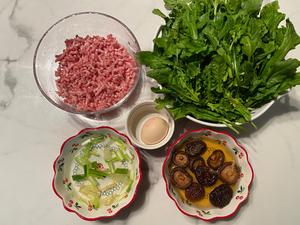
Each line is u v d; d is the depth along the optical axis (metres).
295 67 0.34
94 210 0.38
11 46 0.44
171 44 0.35
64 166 0.39
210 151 0.38
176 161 0.37
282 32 0.36
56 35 0.43
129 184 0.39
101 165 0.40
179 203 0.36
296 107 0.40
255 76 0.35
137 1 0.44
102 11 0.44
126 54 0.41
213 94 0.36
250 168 0.36
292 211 0.38
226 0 0.37
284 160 0.39
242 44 0.35
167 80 0.36
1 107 0.43
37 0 0.45
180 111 0.36
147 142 0.38
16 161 0.41
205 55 0.35
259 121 0.40
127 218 0.39
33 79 0.43
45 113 0.42
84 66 0.40
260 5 0.36
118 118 0.42
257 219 0.38
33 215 0.40
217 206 0.36
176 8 0.38
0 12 0.45
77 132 0.42
